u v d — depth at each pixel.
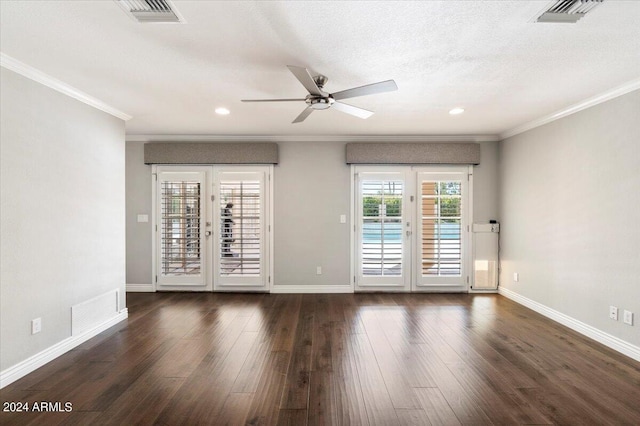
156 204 5.24
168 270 5.19
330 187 5.24
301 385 2.52
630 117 3.00
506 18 1.97
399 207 5.23
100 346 3.22
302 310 4.36
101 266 3.63
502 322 3.91
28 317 2.73
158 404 2.28
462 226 5.23
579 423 2.09
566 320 3.78
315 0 1.79
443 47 2.34
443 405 2.27
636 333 2.96
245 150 5.14
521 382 2.56
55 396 2.38
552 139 4.02
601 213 3.32
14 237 2.62
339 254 5.25
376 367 2.79
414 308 4.45
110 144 3.78
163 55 2.47
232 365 2.83
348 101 3.54
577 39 2.22
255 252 5.20
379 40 2.24
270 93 3.30
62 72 2.79
